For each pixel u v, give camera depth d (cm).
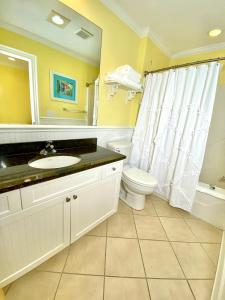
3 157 109
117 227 158
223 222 167
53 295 96
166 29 185
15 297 94
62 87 135
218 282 104
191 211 191
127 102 210
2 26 96
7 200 76
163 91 195
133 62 196
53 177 91
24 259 93
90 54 146
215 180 208
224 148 199
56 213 102
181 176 188
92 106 164
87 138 165
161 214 186
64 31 124
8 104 107
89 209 129
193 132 176
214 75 158
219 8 144
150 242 144
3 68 101
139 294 101
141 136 223
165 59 240
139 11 157
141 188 166
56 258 120
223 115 196
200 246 144
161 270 119
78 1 124
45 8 110
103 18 145
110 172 137
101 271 113
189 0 138
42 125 127
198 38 198
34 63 115
